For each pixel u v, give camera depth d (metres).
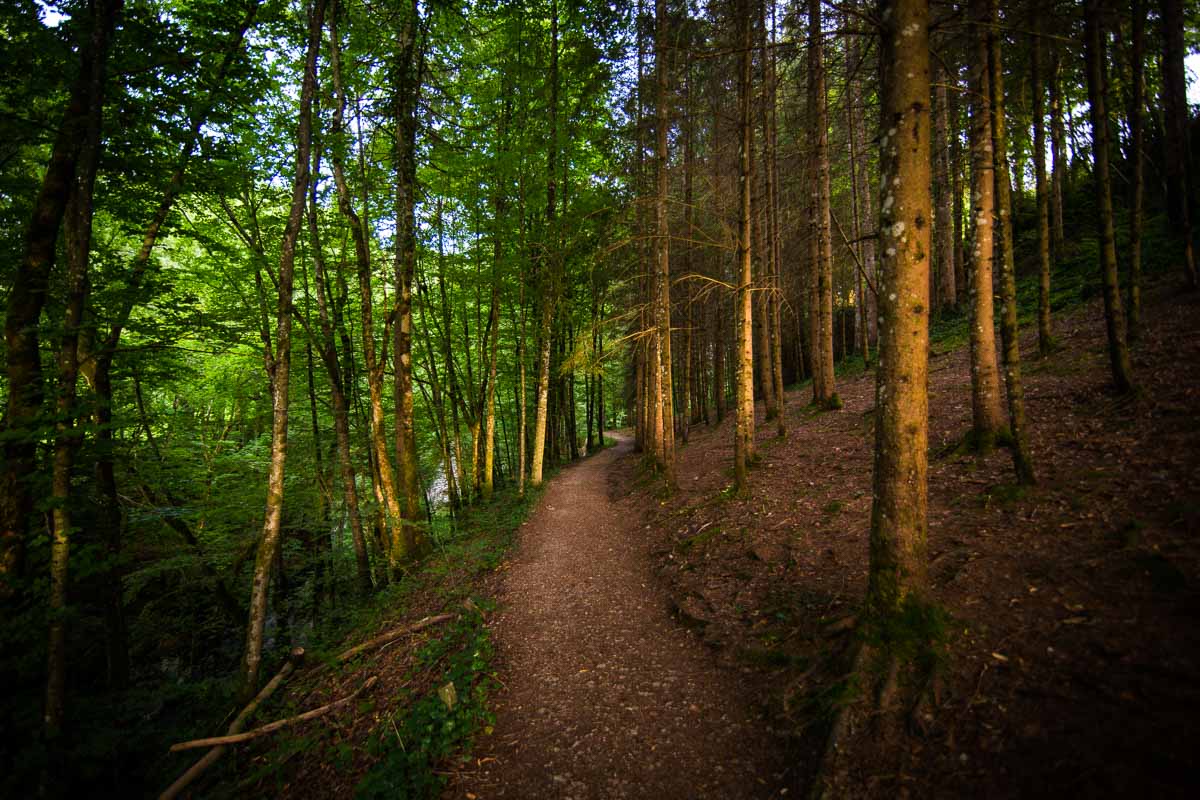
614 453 26.69
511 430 25.09
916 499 4.08
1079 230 14.68
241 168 9.11
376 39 10.55
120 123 7.27
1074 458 5.77
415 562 10.69
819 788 3.30
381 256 13.16
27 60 6.36
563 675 5.61
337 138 9.52
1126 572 3.89
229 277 10.77
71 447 6.16
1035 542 4.69
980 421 7.06
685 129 11.83
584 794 3.93
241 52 8.25
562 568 8.99
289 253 7.14
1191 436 5.14
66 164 6.74
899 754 3.32
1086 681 3.17
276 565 12.47
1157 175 12.08
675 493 11.41
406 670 6.16
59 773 5.42
